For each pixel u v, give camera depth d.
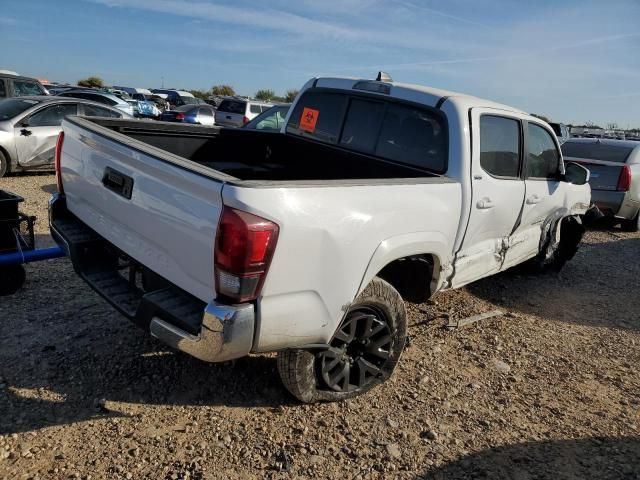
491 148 4.22
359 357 3.44
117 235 3.20
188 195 2.62
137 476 2.65
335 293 2.87
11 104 10.33
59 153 3.79
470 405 3.62
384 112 4.30
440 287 4.00
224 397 3.37
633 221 10.18
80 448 2.81
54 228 3.65
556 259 6.87
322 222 2.70
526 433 3.37
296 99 5.06
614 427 3.53
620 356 4.65
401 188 3.26
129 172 2.99
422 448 3.11
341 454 2.97
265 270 2.51
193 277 2.68
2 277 4.38
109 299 3.09
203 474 2.71
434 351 4.34
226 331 2.48
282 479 2.74
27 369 3.43
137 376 3.49
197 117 21.56
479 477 2.91
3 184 9.26
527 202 4.86
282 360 3.12
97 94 18.22
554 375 4.19
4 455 2.70
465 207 3.85
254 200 2.44
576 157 10.23
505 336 4.82
